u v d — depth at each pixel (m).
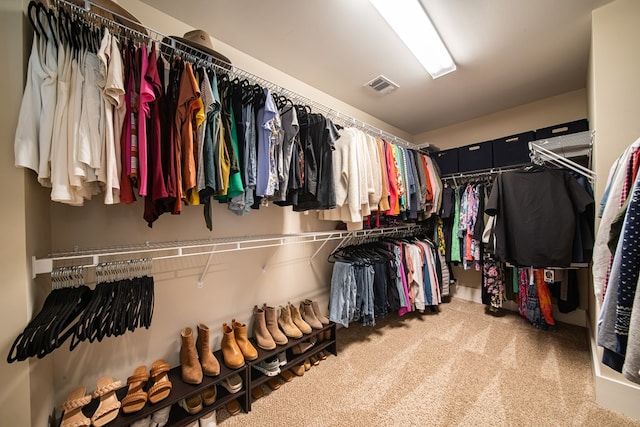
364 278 2.01
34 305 0.84
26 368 0.78
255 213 1.76
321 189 1.59
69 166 0.79
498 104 2.57
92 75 0.85
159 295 1.31
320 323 1.78
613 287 0.75
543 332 2.13
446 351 1.84
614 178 1.06
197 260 1.45
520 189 1.84
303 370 1.59
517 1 1.32
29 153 0.76
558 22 1.46
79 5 0.91
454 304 2.91
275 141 1.32
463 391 1.41
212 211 1.53
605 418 1.20
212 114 1.11
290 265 1.99
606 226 1.00
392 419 1.22
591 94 1.59
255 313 1.61
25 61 0.80
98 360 1.12
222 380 1.23
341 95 2.35
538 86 2.21
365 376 1.56
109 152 0.85
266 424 1.21
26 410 0.78
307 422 1.21
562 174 1.71
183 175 1.01
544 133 2.22
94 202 1.13
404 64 1.86
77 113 0.81
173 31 1.40
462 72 1.98
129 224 1.23
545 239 1.71
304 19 1.42
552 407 1.27
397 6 1.33
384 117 2.90
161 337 1.31
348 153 1.74
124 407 0.98
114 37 0.90
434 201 2.62
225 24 1.46
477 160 2.63
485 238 2.17
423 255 2.50
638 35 1.26
